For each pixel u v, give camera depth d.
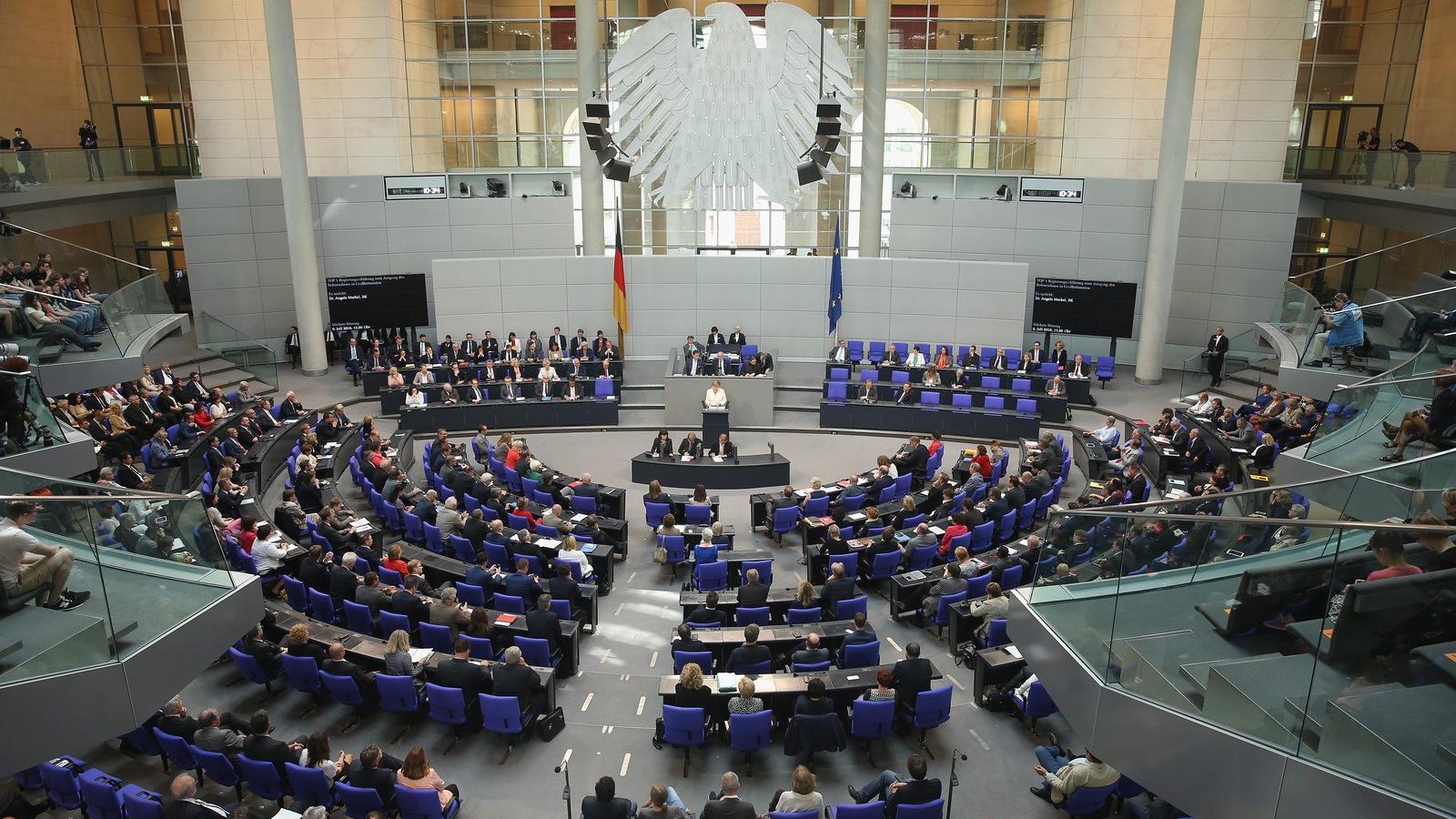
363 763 8.32
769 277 24.89
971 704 10.78
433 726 10.42
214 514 12.97
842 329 25.30
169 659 8.37
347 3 26.17
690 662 10.49
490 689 10.06
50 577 7.41
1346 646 5.73
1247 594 6.41
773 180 21.12
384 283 25.03
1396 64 26.75
